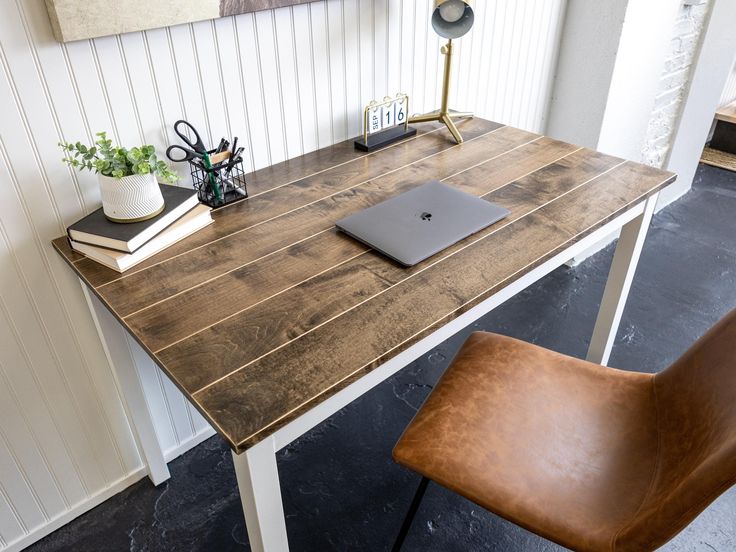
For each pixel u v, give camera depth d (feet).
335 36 4.94
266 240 4.07
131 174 3.78
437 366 6.55
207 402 2.85
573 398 3.93
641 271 7.94
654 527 2.76
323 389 2.90
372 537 4.91
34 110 3.65
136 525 5.04
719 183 10.07
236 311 3.43
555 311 7.29
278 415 2.77
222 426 2.72
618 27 6.56
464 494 3.38
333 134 5.38
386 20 5.24
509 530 4.95
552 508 3.29
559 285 7.73
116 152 3.79
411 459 3.52
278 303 3.48
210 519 5.07
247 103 4.66
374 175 4.87
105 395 4.84
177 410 5.39
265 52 4.57
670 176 4.75
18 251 3.93
